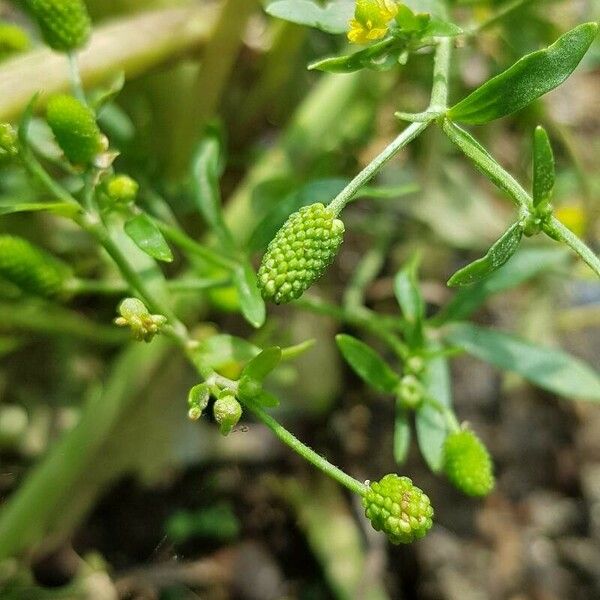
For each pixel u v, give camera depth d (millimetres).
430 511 96
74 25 115
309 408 193
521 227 100
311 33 183
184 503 180
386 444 197
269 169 166
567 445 206
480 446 120
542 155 98
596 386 132
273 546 183
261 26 176
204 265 140
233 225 161
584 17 181
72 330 161
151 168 166
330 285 203
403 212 199
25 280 121
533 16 160
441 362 131
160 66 150
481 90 101
